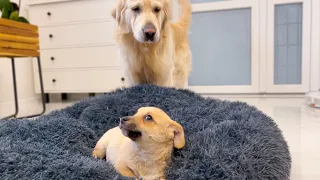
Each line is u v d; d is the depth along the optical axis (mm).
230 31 2986
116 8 1754
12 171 679
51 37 2805
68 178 652
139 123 740
